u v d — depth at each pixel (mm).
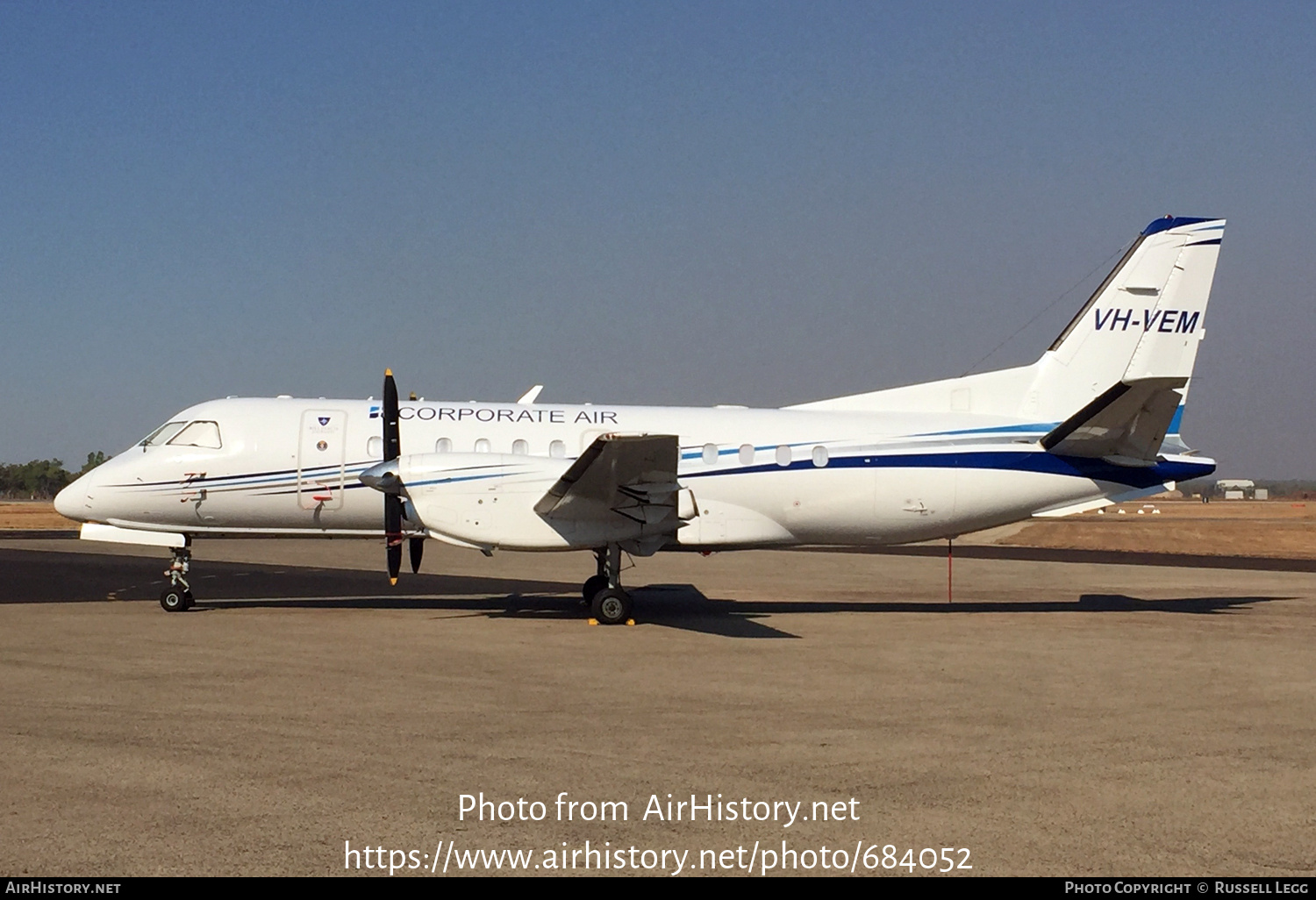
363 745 7957
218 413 16531
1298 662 12273
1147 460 16859
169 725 8523
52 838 5941
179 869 5527
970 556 32531
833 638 14070
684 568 26656
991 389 17391
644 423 16672
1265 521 63281
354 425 16438
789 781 7195
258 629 14281
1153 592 21359
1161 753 8047
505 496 15062
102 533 16438
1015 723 8977
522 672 11117
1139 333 17359
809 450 16547
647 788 7012
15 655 11914
